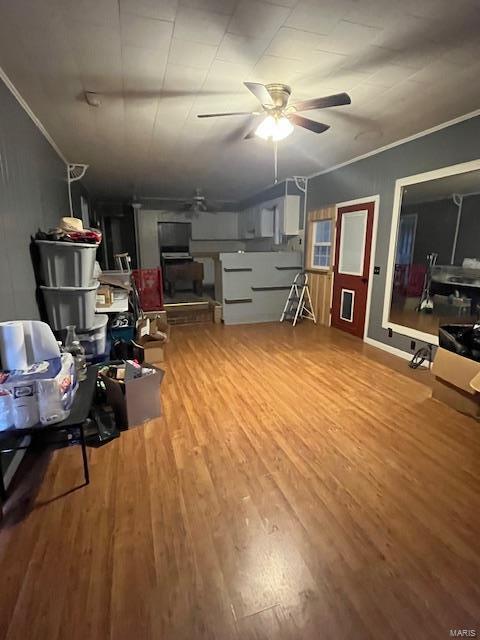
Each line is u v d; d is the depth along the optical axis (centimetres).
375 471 191
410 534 150
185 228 838
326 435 227
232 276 539
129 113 279
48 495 173
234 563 137
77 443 212
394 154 368
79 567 134
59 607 120
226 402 274
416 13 160
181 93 243
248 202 764
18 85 225
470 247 347
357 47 188
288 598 123
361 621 116
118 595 124
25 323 170
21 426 157
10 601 122
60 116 280
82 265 246
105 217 863
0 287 187
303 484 181
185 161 440
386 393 289
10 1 148
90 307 260
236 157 423
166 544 145
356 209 437
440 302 394
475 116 281
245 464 198
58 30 170
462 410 254
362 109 275
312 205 537
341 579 130
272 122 240
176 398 282
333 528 154
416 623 115
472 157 287
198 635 112
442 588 127
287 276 568
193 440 221
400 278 393
